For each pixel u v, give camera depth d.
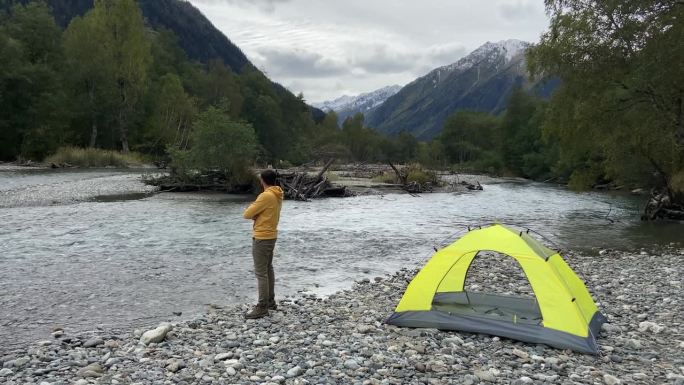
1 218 19.64
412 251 16.14
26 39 61.91
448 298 9.20
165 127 70.69
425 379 6.15
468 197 37.56
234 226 19.23
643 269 13.34
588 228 22.38
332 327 8.34
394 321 8.59
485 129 115.81
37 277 11.38
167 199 28.56
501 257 15.02
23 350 7.20
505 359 7.02
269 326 8.39
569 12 26.67
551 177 63.81
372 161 112.12
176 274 12.03
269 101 107.69
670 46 22.69
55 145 56.72
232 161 32.50
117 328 8.30
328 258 14.81
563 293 7.72
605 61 25.30
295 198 32.28
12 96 55.25
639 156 26.88
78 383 5.88
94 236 16.52
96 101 65.88
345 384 6.02
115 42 65.75
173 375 6.20
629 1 23.89
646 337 7.94
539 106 75.38
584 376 6.37
